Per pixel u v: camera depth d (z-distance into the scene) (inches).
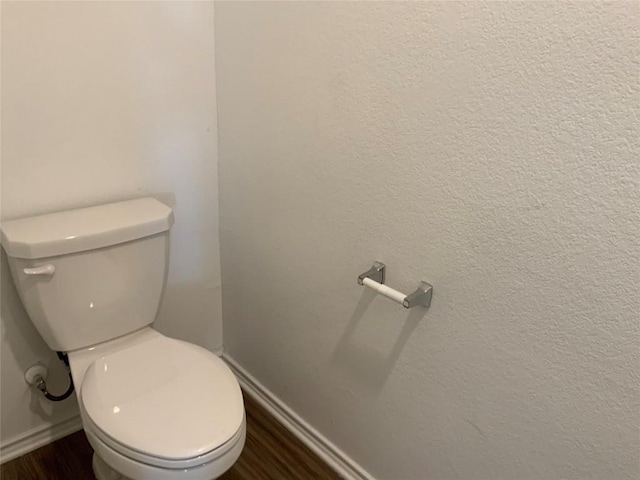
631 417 35.1
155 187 62.7
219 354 78.2
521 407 41.4
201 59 61.4
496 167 37.9
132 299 55.7
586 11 31.1
